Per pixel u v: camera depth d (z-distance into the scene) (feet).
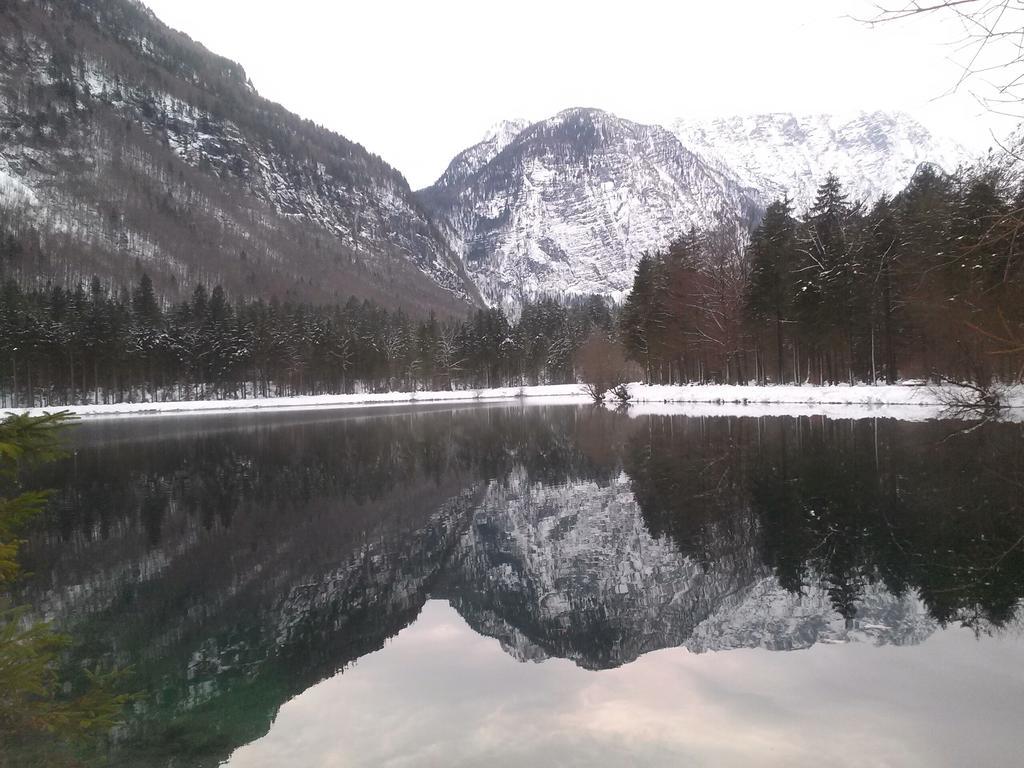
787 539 29.43
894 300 100.94
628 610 22.47
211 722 15.16
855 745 12.75
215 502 45.16
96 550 32.81
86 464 67.62
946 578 23.13
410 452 73.36
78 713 13.09
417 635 21.09
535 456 65.51
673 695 15.58
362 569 29.01
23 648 13.26
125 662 19.21
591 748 13.10
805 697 15.10
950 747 12.57
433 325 318.04
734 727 13.76
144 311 253.24
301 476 56.70
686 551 29.12
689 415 110.22
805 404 117.70
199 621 22.71
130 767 13.03
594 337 233.55
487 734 13.96
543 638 20.29
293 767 12.85
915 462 46.73
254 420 146.92
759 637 19.22
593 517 37.35
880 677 16.02
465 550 31.78
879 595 21.91
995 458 46.52
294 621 22.65
